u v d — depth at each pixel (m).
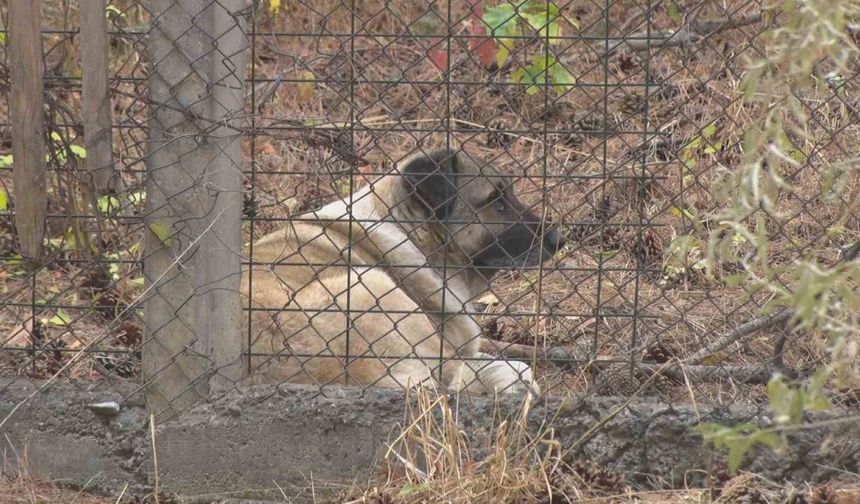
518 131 6.39
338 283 7.44
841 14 4.01
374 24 13.09
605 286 9.09
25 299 8.10
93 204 6.22
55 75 6.44
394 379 6.62
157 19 5.96
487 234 8.28
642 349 7.19
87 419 6.54
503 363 7.52
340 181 10.23
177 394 6.45
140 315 6.77
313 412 6.41
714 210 8.18
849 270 4.19
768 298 8.09
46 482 6.59
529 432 6.43
